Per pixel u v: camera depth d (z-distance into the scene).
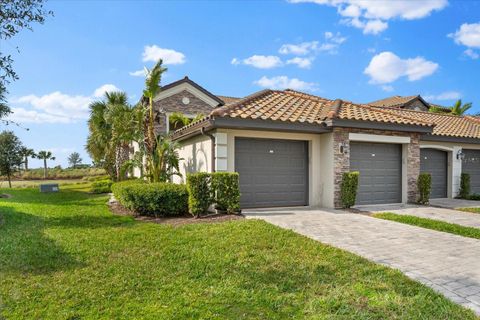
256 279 5.29
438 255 6.64
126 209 12.62
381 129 13.23
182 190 10.88
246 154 12.23
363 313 4.19
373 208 12.84
